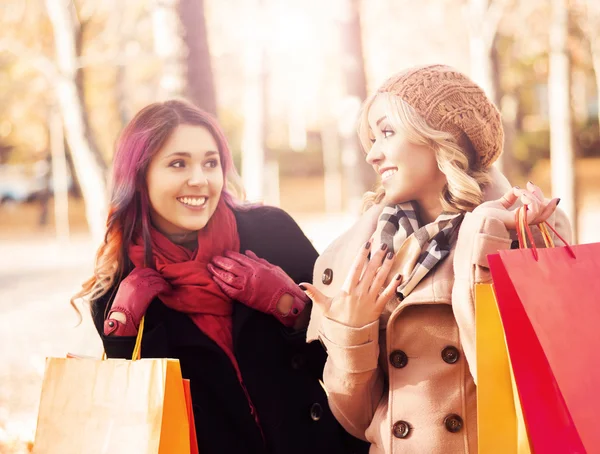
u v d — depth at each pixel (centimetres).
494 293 318
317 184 6519
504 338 327
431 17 2936
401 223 382
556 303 313
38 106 3862
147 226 430
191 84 959
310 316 427
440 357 372
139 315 411
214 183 430
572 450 304
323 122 5750
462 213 372
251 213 482
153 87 3875
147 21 2275
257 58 1720
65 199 3972
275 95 5247
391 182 378
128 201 426
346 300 367
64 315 1883
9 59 2578
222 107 4825
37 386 1265
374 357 372
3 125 4259
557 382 303
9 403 1161
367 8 2845
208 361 428
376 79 2978
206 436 422
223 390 427
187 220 424
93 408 359
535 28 2755
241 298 430
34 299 2145
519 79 5212
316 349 452
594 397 303
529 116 5856
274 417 433
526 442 314
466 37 2922
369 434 391
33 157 5362
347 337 366
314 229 3488
